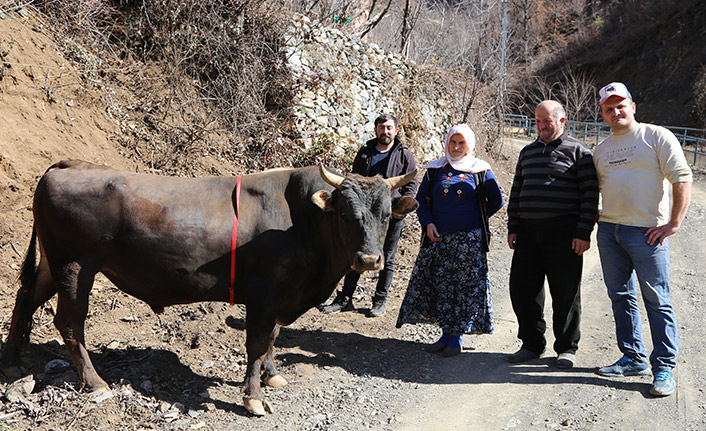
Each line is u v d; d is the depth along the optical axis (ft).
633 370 16.39
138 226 13.92
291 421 13.98
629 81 126.21
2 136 19.92
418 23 75.82
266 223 14.39
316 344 18.90
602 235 16.40
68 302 14.03
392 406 15.03
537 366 17.53
